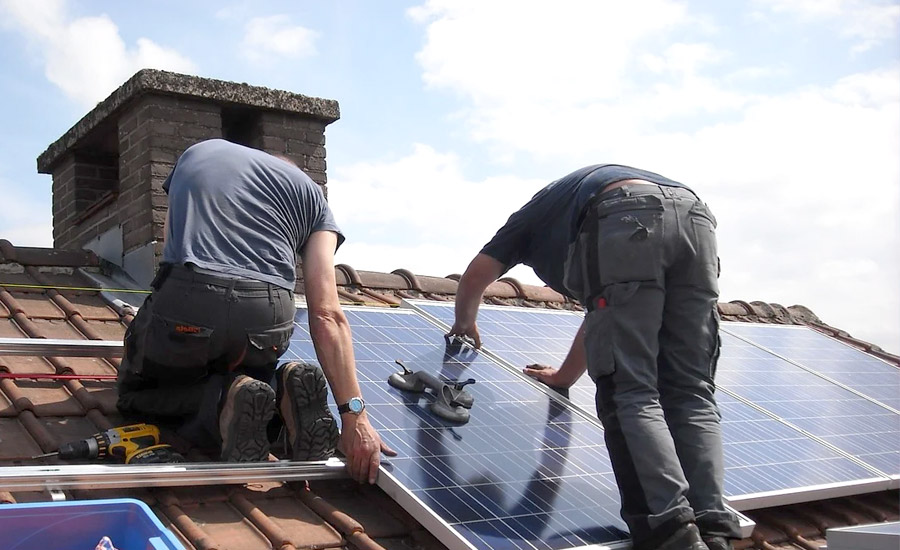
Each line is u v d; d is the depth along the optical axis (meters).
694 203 3.92
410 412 4.16
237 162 3.82
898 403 6.46
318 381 3.60
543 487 3.83
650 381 3.68
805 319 9.56
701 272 3.91
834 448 5.10
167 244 3.63
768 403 5.61
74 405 3.93
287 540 3.16
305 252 3.96
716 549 3.57
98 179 6.96
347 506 3.64
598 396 3.74
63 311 5.06
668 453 3.50
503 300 7.63
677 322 3.94
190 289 3.47
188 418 3.75
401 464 3.66
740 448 4.72
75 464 3.40
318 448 3.60
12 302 4.93
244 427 3.43
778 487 4.35
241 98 6.20
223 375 3.64
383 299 6.65
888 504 5.12
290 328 3.75
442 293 7.43
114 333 4.91
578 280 3.92
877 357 8.05
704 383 3.95
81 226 6.75
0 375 3.99
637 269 3.71
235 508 3.38
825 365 6.93
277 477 3.44
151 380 3.77
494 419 4.36
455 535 3.24
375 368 4.52
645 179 3.94
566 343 5.92
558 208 4.17
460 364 4.95
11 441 3.49
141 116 5.92
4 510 2.49
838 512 4.82
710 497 3.70
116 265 6.01
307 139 6.61
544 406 4.71
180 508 3.27
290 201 3.87
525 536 3.39
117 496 3.25
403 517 3.61
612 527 3.65
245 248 3.62
